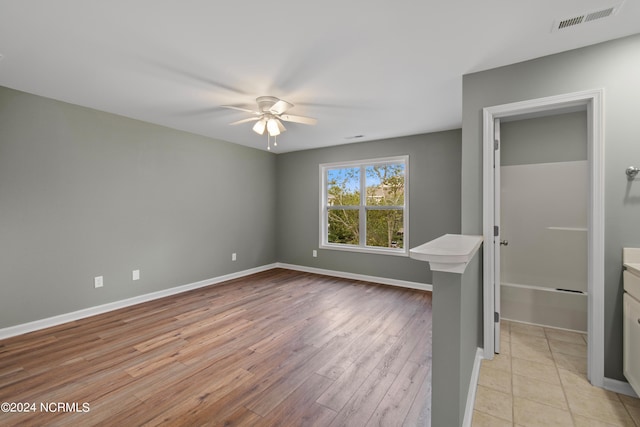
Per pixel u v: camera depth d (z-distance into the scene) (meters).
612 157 1.89
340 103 3.11
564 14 1.66
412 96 2.90
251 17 1.71
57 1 1.55
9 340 2.67
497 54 2.09
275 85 2.64
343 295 4.10
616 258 1.88
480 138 2.32
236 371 2.19
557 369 2.20
